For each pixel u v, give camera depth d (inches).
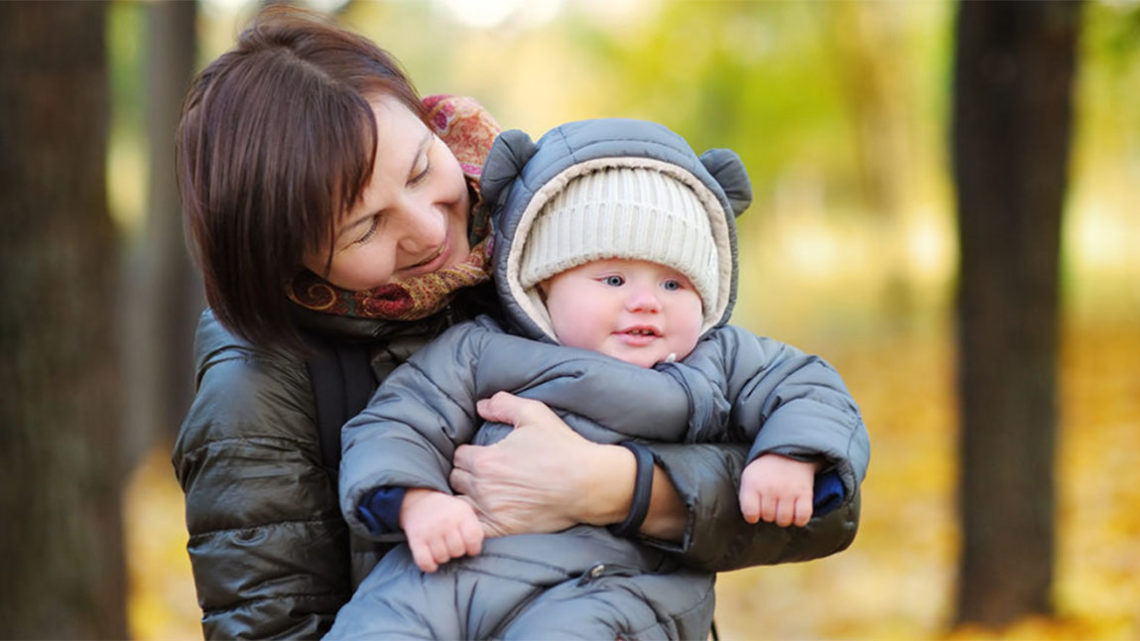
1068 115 233.9
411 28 897.5
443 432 67.2
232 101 62.2
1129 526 285.4
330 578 67.6
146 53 392.2
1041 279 236.2
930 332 681.0
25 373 161.5
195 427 66.7
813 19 719.1
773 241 901.8
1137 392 442.6
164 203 395.5
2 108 158.7
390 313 67.0
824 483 65.0
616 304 69.5
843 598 272.7
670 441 68.8
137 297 395.9
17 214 160.4
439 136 76.2
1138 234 815.1
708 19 725.9
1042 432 238.1
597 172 70.6
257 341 64.6
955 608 245.6
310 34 65.9
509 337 70.8
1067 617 233.8
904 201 762.8
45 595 162.4
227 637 64.9
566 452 64.8
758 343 74.9
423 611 62.4
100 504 168.7
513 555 63.8
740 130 751.1
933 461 399.2
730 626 261.9
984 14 233.3
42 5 159.6
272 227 60.9
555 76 896.3
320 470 68.0
